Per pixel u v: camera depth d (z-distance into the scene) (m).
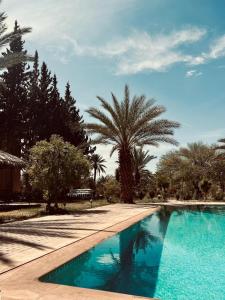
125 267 7.28
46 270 5.64
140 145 26.27
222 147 37.28
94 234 9.61
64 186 16.80
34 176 16.98
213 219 17.28
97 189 36.72
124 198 26.34
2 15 14.79
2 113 36.88
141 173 48.28
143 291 5.68
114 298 4.48
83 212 16.98
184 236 12.11
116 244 8.62
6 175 26.22
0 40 14.91
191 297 5.46
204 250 9.58
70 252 7.06
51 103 39.22
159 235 11.87
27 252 6.99
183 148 47.34
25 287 4.77
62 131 38.12
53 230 10.20
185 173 43.25
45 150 16.84
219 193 33.28
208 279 6.55
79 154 17.69
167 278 6.56
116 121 25.45
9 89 37.38
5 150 37.34
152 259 8.15
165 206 23.09
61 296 4.46
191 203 26.25
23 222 12.44
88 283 5.78
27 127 37.97
